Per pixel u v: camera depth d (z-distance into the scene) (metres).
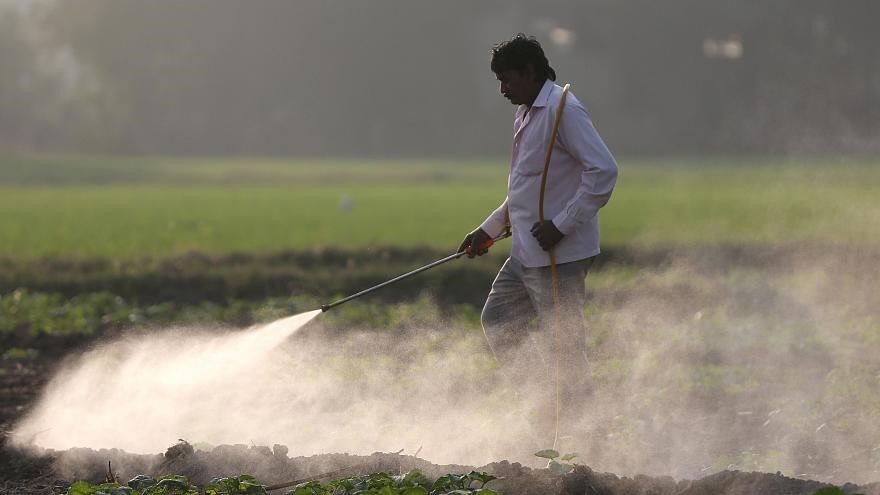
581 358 23.23
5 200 123.94
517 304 24.45
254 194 135.50
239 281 58.88
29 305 50.22
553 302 23.31
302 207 110.62
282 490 22.05
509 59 22.78
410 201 119.44
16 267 62.69
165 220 94.06
